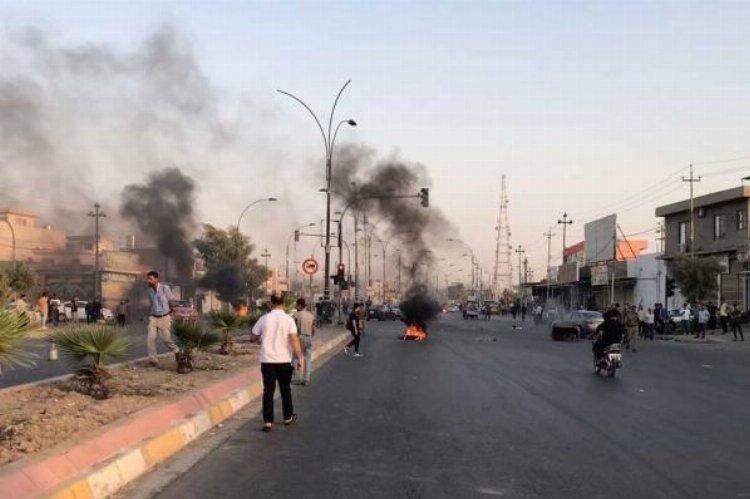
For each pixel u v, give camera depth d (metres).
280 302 10.48
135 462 7.42
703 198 49.81
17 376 14.49
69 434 7.75
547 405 12.86
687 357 26.03
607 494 6.88
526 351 27.92
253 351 20.97
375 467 7.88
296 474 7.53
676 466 8.09
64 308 48.28
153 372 14.58
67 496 5.96
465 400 13.37
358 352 25.78
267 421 10.05
